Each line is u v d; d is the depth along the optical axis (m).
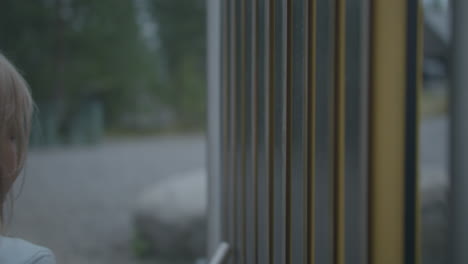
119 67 30.86
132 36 31.53
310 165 0.69
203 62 35.41
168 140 23.30
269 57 0.82
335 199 0.63
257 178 0.89
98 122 22.06
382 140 0.57
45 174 12.07
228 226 1.12
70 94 28.23
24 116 0.75
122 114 31.44
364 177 0.57
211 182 1.22
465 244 0.58
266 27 0.83
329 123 0.63
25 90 0.76
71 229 6.80
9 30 27.27
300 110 0.71
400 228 0.57
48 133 20.73
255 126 0.89
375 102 0.56
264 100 0.84
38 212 7.83
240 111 0.99
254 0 0.88
